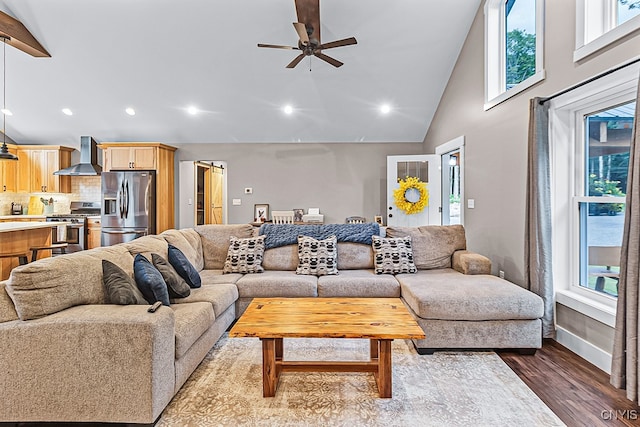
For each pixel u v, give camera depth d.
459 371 2.46
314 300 2.65
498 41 4.12
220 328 2.85
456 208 6.05
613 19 2.53
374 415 1.95
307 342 2.94
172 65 5.18
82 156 6.73
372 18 4.44
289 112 6.16
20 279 1.80
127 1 4.25
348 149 6.96
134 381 1.78
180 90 5.66
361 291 3.25
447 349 2.82
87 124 6.53
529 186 3.05
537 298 2.72
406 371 2.46
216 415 1.95
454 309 2.69
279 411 1.99
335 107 6.02
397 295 3.25
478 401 2.09
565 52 2.80
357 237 3.91
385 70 5.24
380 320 2.21
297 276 3.47
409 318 2.24
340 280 3.32
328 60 3.97
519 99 3.49
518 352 2.77
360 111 6.11
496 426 1.86
